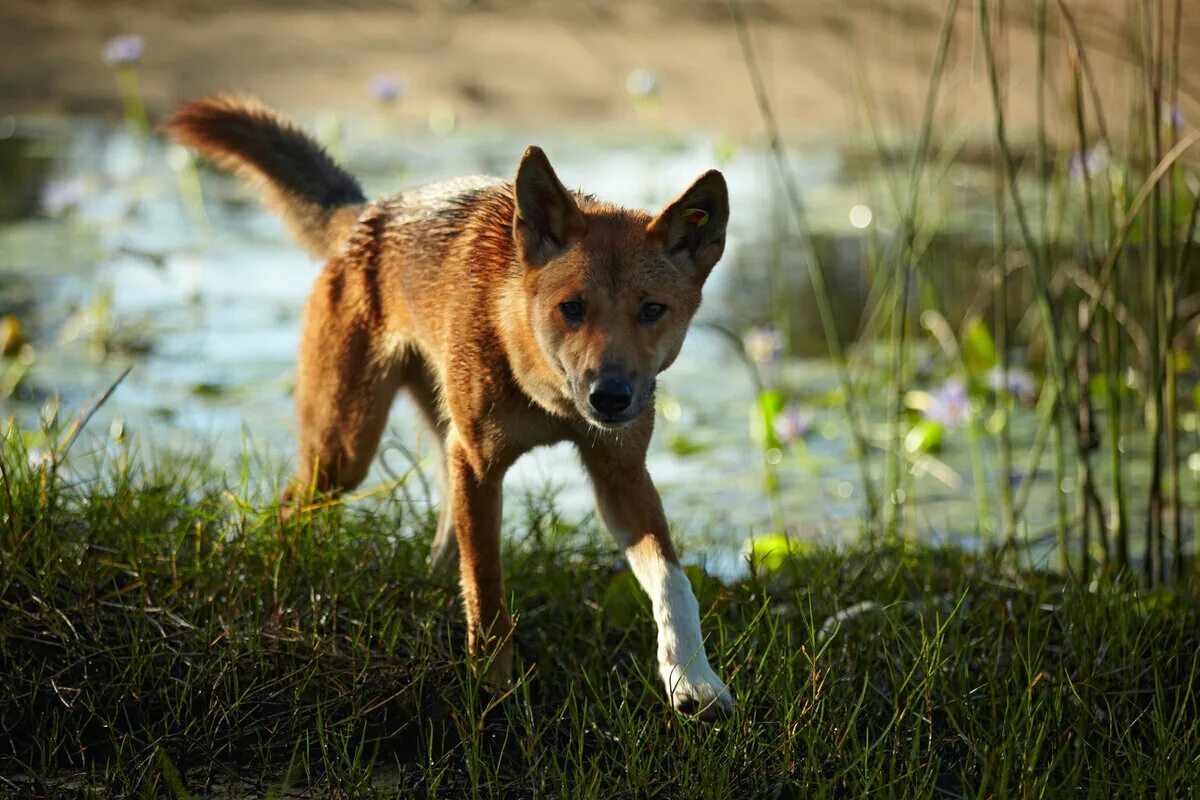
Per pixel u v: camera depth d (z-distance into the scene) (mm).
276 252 19766
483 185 8914
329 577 8766
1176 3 10172
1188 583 9945
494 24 28781
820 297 12203
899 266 12203
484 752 7707
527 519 10992
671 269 7707
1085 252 15281
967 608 9344
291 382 14820
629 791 7211
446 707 7938
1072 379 11828
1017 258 15461
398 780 7391
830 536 11836
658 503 8148
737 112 25141
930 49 24781
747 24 27766
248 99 10594
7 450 10102
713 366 16297
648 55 27312
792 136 24375
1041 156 10766
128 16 28328
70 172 23047
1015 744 7258
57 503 9320
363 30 28297
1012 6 23688
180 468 10867
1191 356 15523
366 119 25078
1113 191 11875
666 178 21453
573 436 8172
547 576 9656
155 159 24453
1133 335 13273
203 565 8688
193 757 7453
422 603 8891
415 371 9500
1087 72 10578
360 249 9375
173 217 21344
